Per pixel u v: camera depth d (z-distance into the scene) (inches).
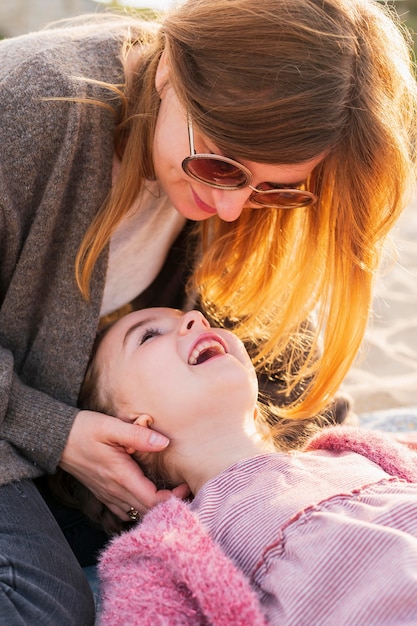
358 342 70.3
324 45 54.2
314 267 70.4
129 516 71.2
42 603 56.9
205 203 63.7
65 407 68.2
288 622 53.5
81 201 65.7
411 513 57.2
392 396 119.0
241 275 78.4
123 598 57.0
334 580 54.1
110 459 67.2
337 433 71.6
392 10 65.6
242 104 53.3
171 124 59.9
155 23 70.7
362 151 58.7
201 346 71.6
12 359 68.1
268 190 60.3
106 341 75.0
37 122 61.5
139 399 71.0
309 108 53.6
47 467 68.2
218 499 63.1
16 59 62.7
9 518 62.0
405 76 61.5
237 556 58.9
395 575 52.2
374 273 67.9
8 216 64.2
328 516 57.0
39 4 316.5
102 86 63.7
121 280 77.5
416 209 204.5
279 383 84.0
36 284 68.9
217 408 69.4
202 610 54.5
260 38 53.3
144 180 68.0
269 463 64.5
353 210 62.9
